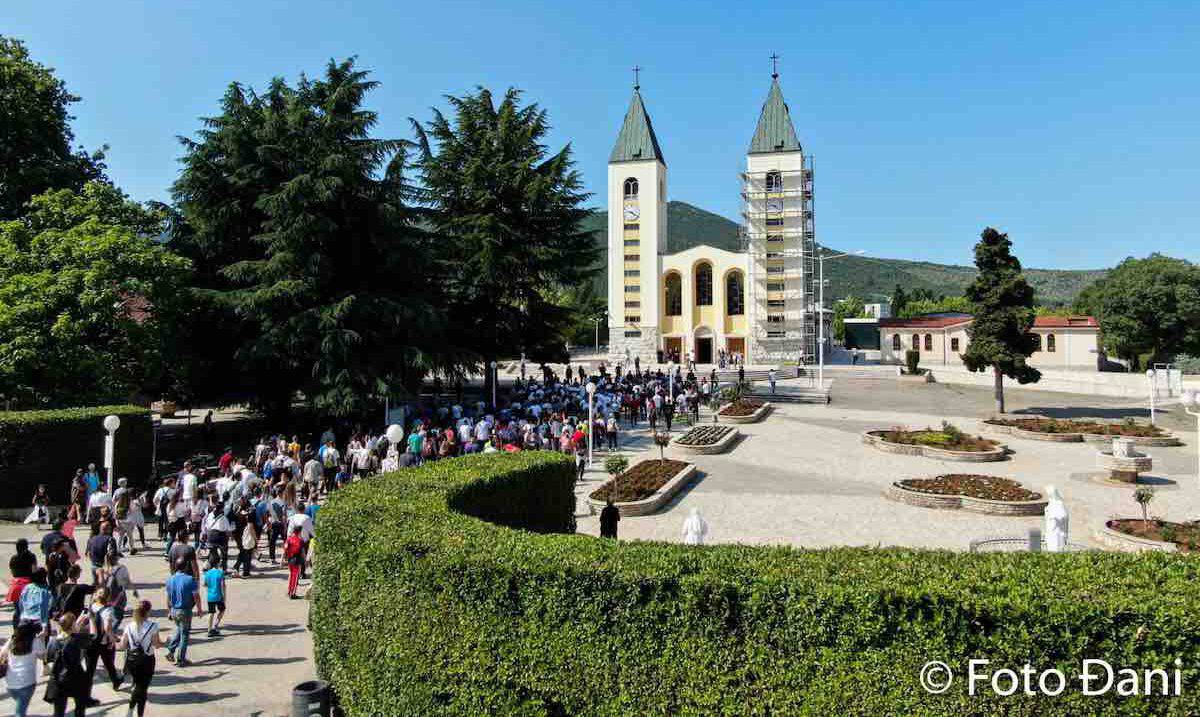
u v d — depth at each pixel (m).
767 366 70.81
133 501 17.08
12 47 33.50
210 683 10.22
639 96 77.25
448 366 33.12
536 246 40.28
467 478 11.56
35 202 27.97
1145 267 63.38
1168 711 5.56
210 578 12.02
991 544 14.54
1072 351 63.59
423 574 7.64
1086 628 5.69
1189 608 5.64
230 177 30.23
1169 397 43.34
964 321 69.81
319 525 9.56
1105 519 17.81
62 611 10.24
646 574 6.75
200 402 32.06
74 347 24.62
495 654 7.25
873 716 5.99
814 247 74.94
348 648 8.68
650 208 75.62
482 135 40.59
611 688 6.79
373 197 31.23
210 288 30.33
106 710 9.41
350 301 28.14
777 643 6.31
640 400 37.97
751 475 23.97
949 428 29.11
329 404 27.91
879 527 17.67
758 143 74.44
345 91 30.94
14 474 20.66
